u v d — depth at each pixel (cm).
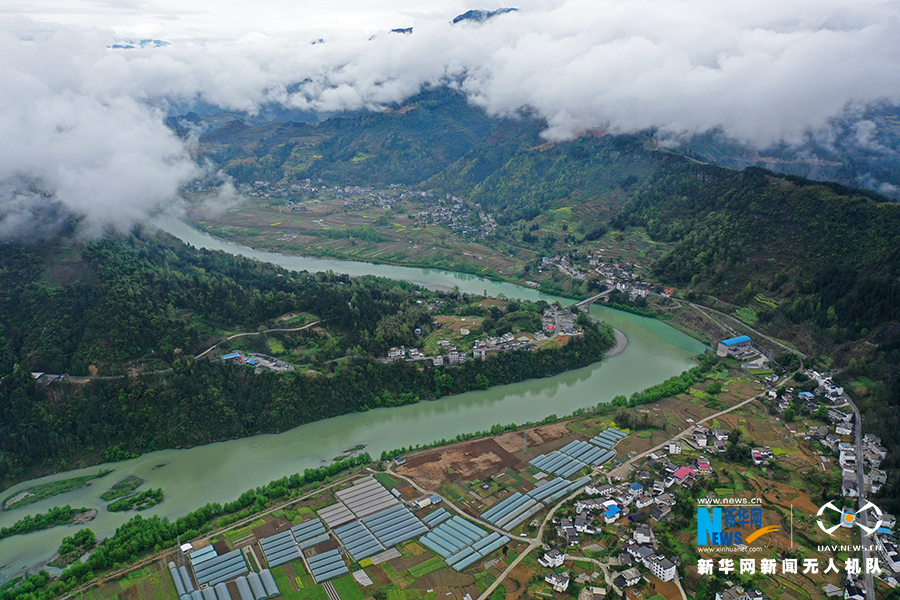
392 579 17400
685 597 16488
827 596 16262
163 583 17500
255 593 16962
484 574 17488
